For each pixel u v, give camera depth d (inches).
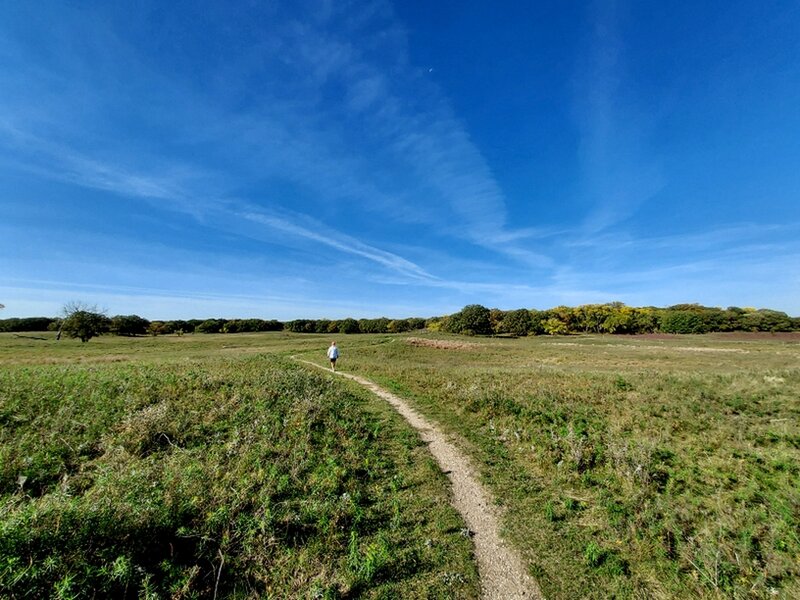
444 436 506.6
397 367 1163.9
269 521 263.4
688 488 335.3
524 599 220.5
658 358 1579.7
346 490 338.6
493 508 323.0
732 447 407.2
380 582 231.6
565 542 275.4
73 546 206.7
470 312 3489.2
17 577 176.4
